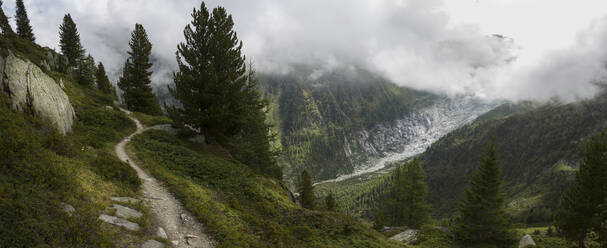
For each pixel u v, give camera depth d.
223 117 28.22
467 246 31.81
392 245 22.11
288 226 18.45
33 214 8.07
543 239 33.59
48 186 10.23
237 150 35.66
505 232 33.62
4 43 37.38
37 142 13.10
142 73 59.66
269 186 25.73
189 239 11.80
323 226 20.50
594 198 30.91
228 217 15.54
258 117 39.44
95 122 29.92
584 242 33.75
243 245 12.80
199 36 28.72
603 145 30.94
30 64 17.95
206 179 20.94
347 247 18.59
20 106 15.53
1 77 15.07
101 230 9.23
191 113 28.59
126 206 12.29
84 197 10.95
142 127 35.50
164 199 15.17
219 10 29.05
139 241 9.85
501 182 34.97
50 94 18.88
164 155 23.52
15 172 9.82
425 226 37.84
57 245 7.60
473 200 35.56
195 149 28.42
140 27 58.88
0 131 11.69
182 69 28.70
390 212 56.44
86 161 15.53
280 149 43.91
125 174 16.02
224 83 28.52
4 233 6.89
